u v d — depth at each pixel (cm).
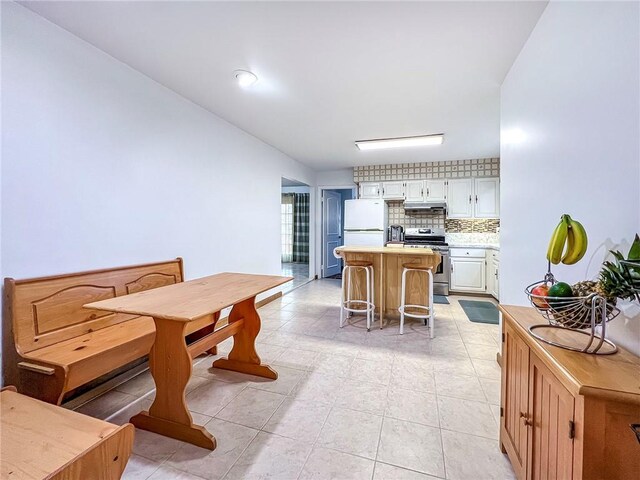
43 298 163
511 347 131
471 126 333
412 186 526
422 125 331
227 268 331
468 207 496
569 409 81
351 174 586
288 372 224
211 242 305
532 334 104
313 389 201
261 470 135
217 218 314
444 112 295
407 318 348
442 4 152
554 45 144
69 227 180
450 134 361
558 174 140
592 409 73
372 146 416
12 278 154
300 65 212
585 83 118
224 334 204
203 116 291
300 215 874
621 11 97
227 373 223
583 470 74
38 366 146
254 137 382
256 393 196
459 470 135
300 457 142
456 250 475
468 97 260
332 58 202
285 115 307
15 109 155
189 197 275
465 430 161
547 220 151
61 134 176
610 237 103
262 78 231
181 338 155
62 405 180
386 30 172
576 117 125
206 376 219
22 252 158
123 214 214
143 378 218
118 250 211
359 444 151
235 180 344
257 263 393
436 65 209
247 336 223
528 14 158
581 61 121
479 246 464
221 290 188
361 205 532
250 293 180
